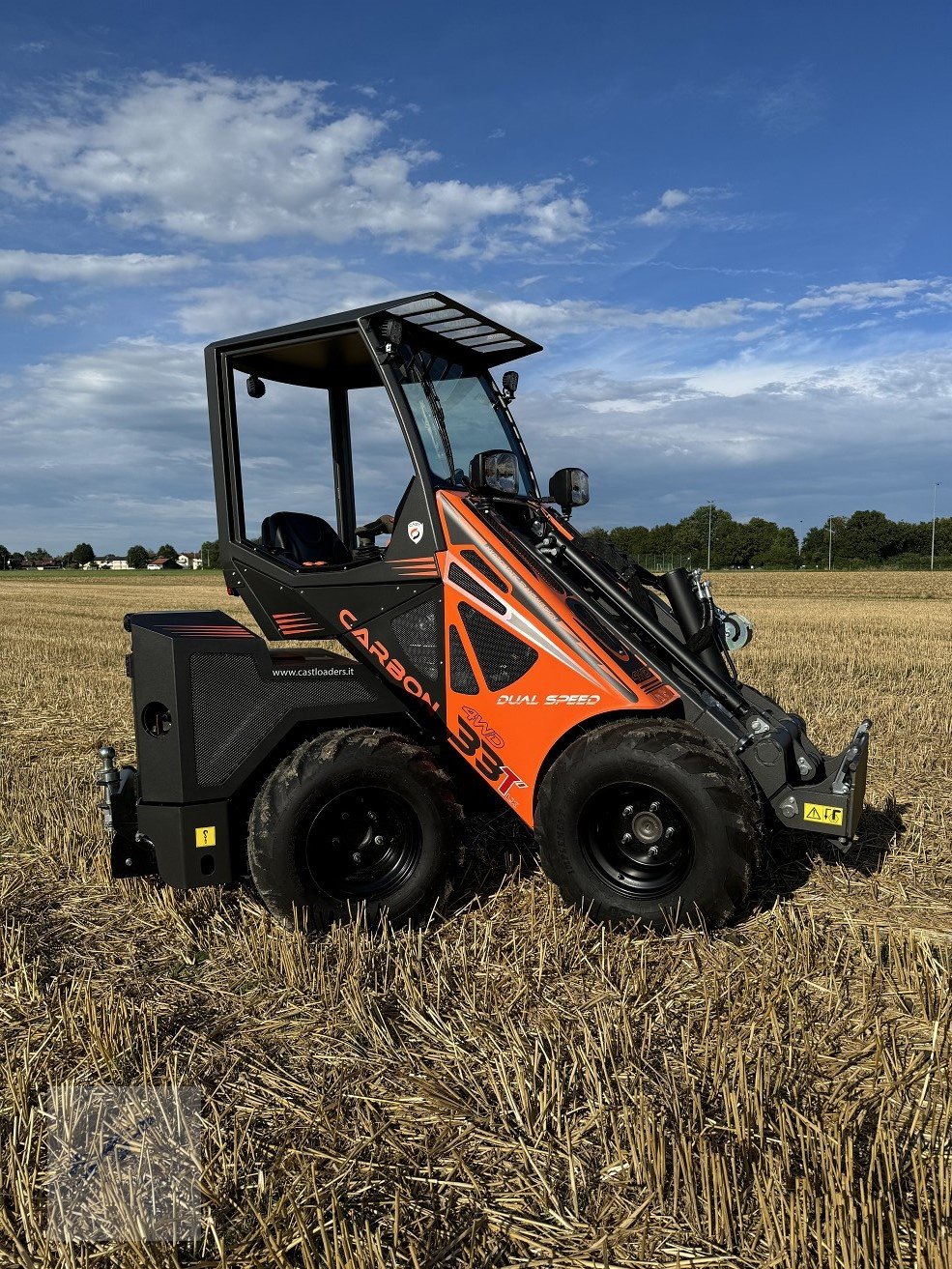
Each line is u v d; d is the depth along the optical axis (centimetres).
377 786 377
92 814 553
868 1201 211
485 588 389
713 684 391
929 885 430
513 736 390
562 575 396
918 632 1702
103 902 432
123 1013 313
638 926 373
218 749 378
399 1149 250
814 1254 207
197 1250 218
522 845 491
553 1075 271
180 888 383
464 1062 288
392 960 357
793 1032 298
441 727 409
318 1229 217
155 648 374
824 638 1573
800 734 425
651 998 325
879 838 492
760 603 3034
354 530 495
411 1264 210
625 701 375
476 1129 256
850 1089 270
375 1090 277
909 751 677
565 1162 242
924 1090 265
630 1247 215
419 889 386
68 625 2122
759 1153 233
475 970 349
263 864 371
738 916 395
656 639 399
